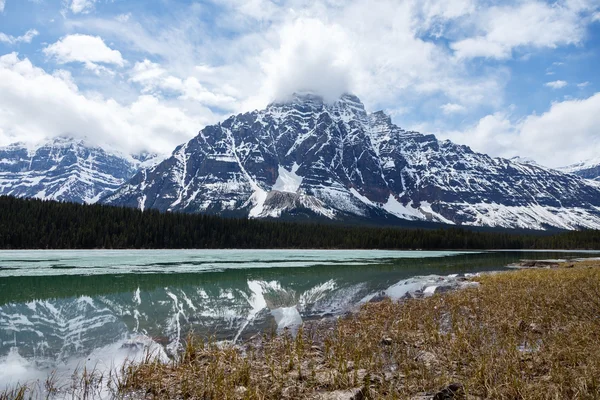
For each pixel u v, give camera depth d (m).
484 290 33.00
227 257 102.88
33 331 22.00
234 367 14.36
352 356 15.58
